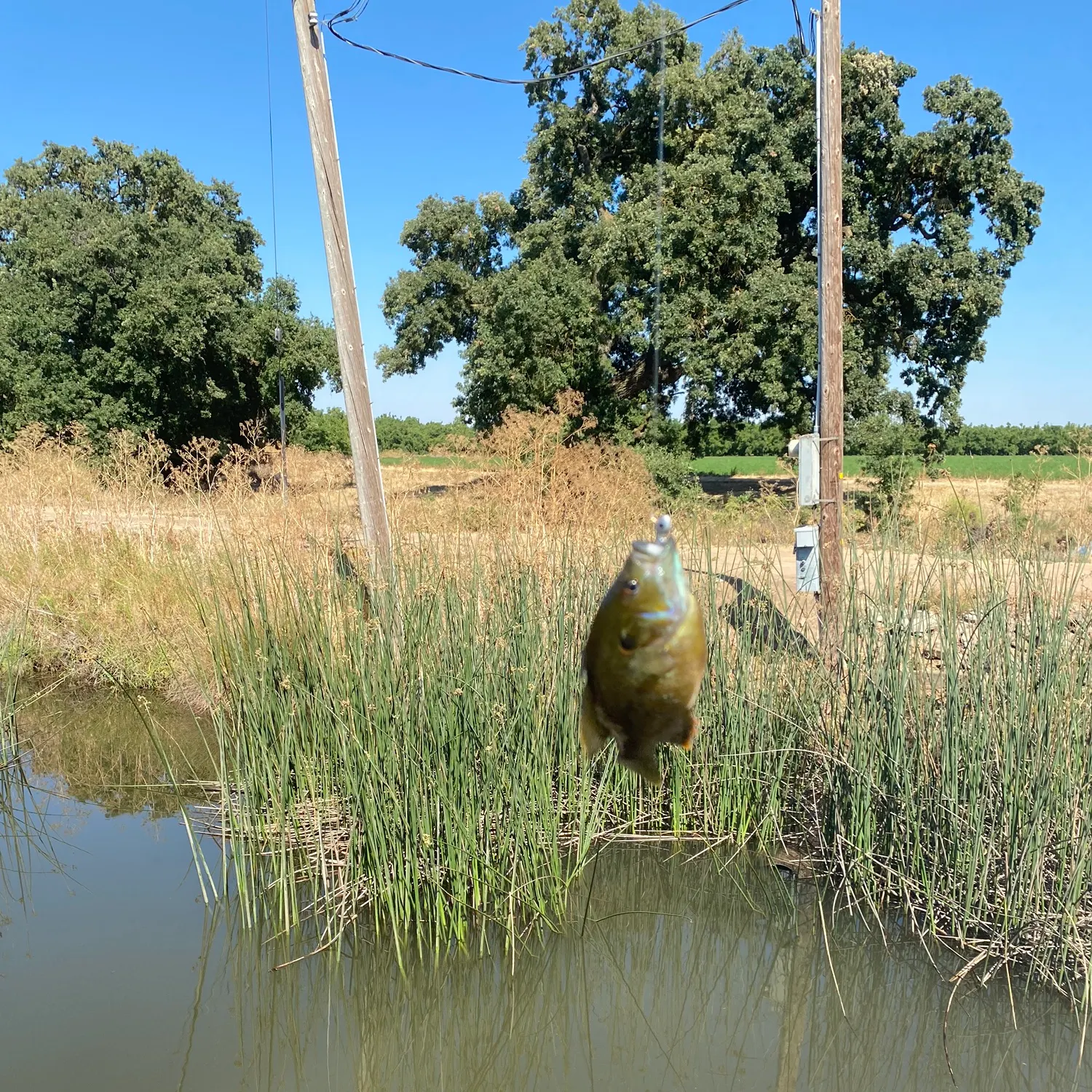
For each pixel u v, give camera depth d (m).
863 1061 3.74
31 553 9.33
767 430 24.45
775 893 4.86
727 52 21.91
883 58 17.39
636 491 8.70
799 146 18.31
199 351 24.42
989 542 5.06
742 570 6.20
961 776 4.50
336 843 4.94
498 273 23.03
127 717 7.46
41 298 24.19
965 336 17.78
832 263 6.61
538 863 4.74
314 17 7.22
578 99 22.75
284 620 5.41
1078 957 3.91
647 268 18.84
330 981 4.21
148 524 9.74
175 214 30.81
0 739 6.74
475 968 4.24
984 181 17.36
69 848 5.55
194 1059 3.69
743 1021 4.05
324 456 8.95
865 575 5.36
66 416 23.45
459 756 4.57
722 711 5.39
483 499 7.12
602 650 1.65
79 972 4.24
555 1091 3.61
